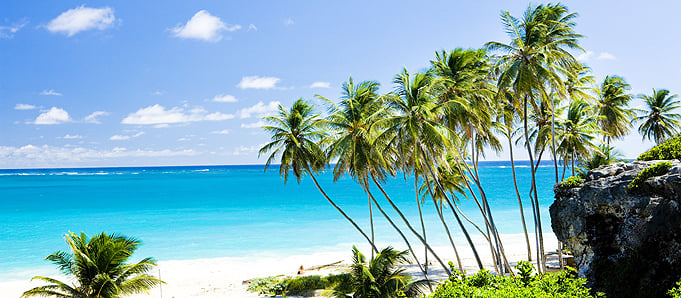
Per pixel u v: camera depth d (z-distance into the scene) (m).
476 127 24.48
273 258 37.78
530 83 22.61
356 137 24.14
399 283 19.98
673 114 43.81
